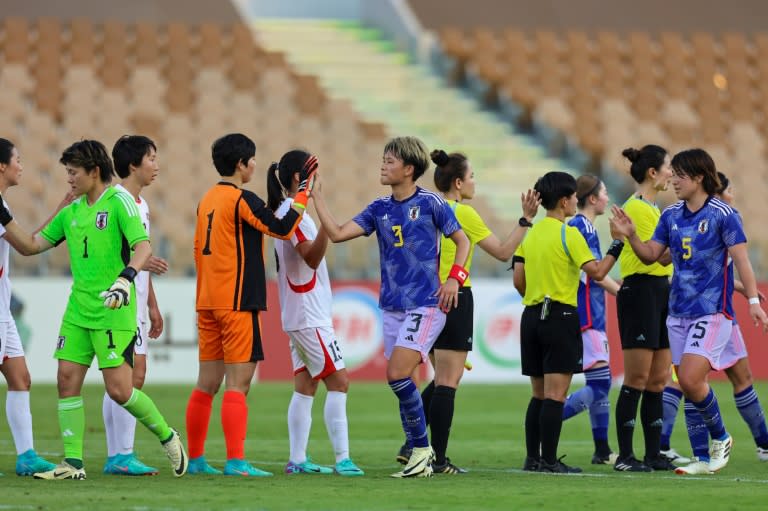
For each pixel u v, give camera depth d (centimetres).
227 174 2628
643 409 2906
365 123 8525
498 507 2073
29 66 8650
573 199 2848
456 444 3572
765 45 9975
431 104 9350
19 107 8156
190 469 2683
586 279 3112
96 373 6303
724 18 10625
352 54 10038
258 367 6319
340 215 7525
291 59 9875
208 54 9106
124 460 2638
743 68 9756
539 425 2838
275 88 8831
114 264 2505
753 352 6525
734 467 2900
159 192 7481
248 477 2555
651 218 2956
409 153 2569
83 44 8962
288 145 8275
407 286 2578
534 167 8688
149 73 8800
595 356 3078
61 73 8638
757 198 8469
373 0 10662
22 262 6353
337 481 2483
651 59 9694
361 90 9469
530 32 10062
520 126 9175
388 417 4547
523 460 3098
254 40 9306
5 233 2547
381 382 6294
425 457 2592
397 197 2611
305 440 2738
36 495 2197
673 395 3141
